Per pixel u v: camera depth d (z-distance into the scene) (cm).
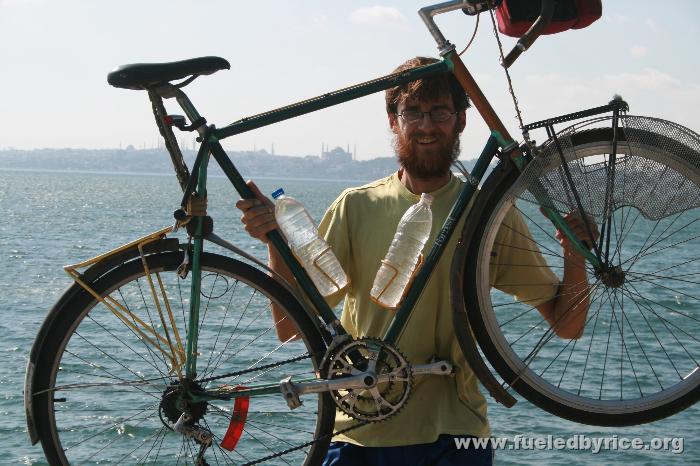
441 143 347
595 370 1031
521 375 335
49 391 322
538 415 1049
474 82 339
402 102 346
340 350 335
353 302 371
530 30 329
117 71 315
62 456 323
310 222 344
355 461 356
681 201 326
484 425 357
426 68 340
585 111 330
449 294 349
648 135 327
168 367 337
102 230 5059
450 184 362
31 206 8112
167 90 324
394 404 337
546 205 333
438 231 355
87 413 707
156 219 6531
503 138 337
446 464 346
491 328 335
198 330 336
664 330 1155
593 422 334
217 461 344
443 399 355
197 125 330
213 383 348
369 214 366
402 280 343
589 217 336
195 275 332
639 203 330
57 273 2789
